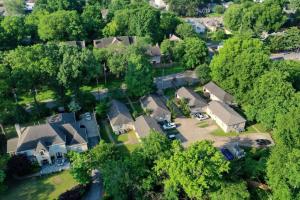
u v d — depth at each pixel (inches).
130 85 4451.3
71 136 3595.0
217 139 3897.6
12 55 4301.2
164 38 6579.7
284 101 3725.4
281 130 3221.0
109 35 6432.1
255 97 3998.5
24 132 3491.6
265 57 4247.0
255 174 3132.4
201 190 2544.3
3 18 6732.3
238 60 4293.8
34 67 4077.3
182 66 5595.5
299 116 3179.1
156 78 5275.6
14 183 3213.6
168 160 2723.9
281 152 2891.2
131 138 3895.2
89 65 4451.3
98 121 4180.6
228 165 2775.6
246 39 4694.9
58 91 4384.8
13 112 4079.7
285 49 6407.5
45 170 3371.1
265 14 6988.2
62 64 4178.2
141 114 4276.6
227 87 4512.8
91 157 3181.6
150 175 2842.0
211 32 7470.5
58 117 4052.7
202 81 5000.0
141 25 6269.7
